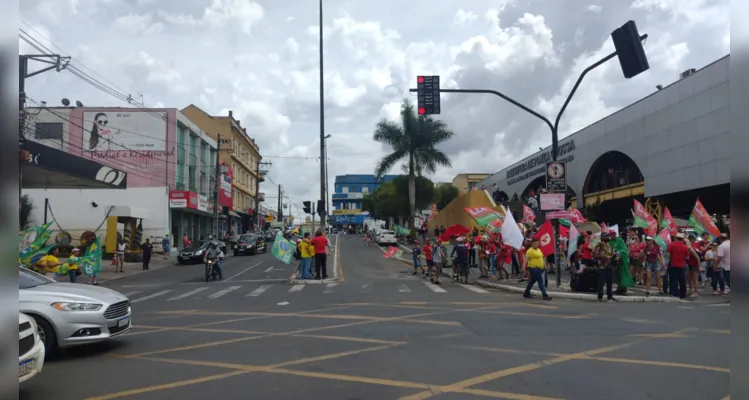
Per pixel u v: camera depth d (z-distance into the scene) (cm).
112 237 3769
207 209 5356
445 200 7556
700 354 843
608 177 3884
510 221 1942
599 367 768
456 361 812
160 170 4603
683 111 2883
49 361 847
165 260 3991
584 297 1644
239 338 1029
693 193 2973
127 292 2075
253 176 8619
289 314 1348
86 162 2683
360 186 15338
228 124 6844
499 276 2184
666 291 1708
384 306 1471
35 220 4109
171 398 645
